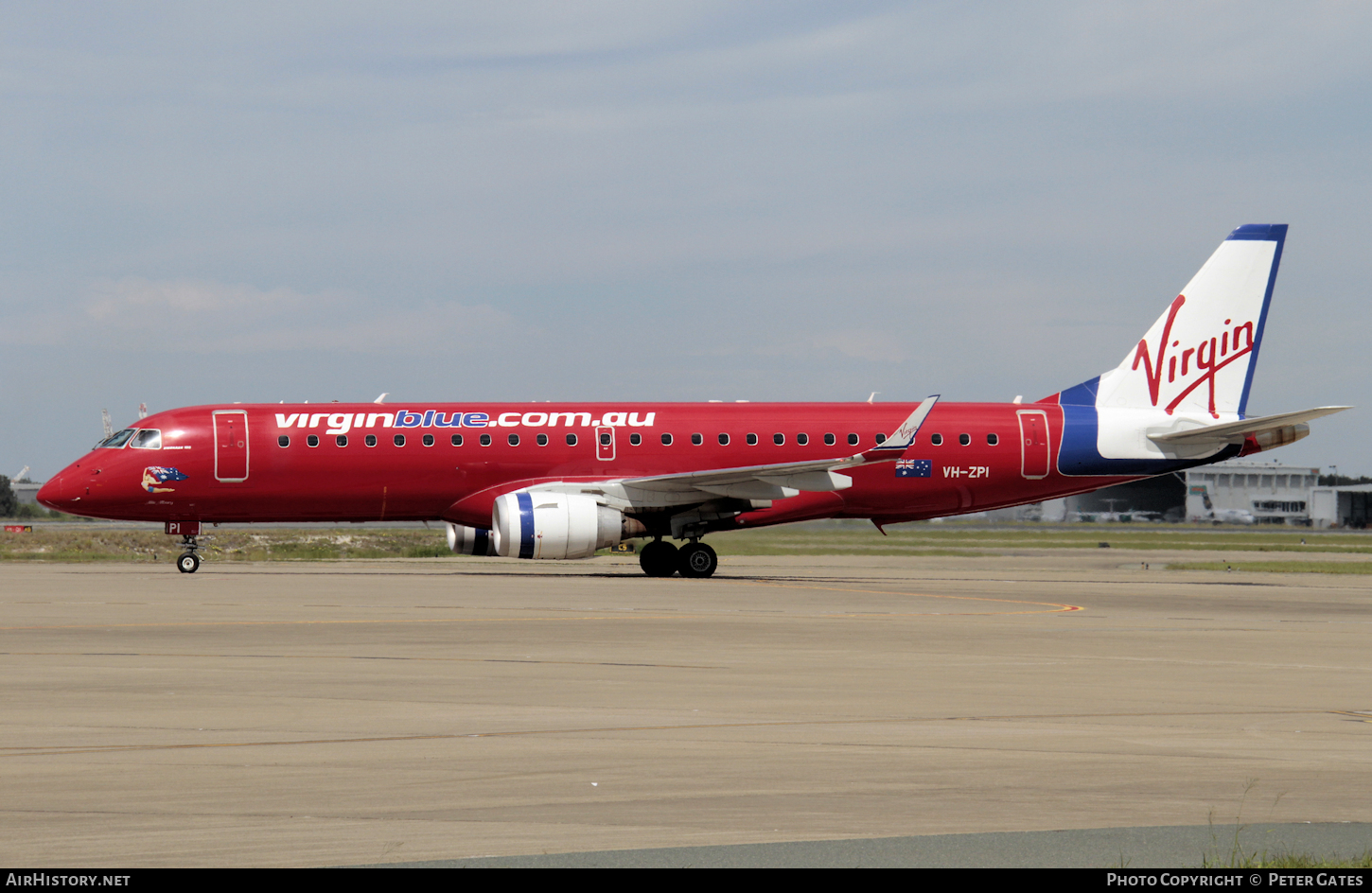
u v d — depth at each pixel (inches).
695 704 1428.4
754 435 3978.8
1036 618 2578.7
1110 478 4163.4
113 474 3690.9
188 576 3725.4
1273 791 1029.2
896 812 955.3
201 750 1154.7
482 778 1055.0
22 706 1379.2
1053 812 957.8
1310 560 6072.8
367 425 3814.0
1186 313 4205.2
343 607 2615.7
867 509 4072.3
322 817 924.6
